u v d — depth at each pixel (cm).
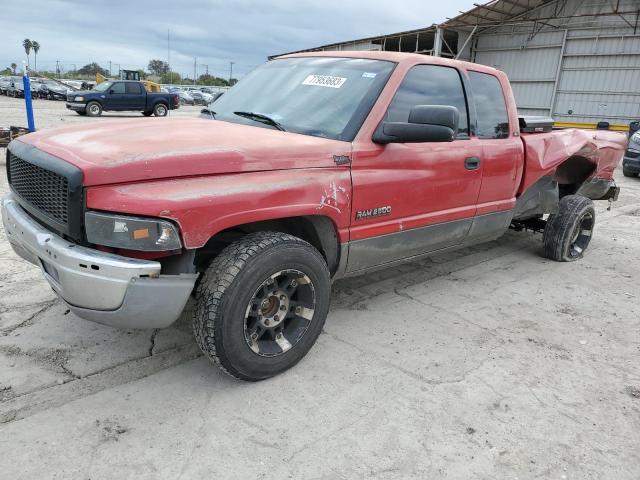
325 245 320
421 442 250
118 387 282
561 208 537
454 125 300
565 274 512
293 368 309
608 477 234
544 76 2464
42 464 224
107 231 230
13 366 296
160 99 2520
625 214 815
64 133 294
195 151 255
